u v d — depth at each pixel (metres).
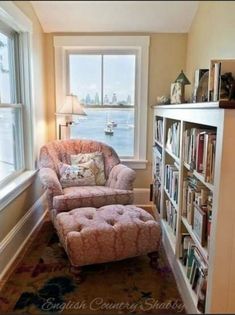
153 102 3.56
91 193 2.62
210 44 2.64
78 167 2.98
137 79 3.57
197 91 2.20
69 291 1.97
